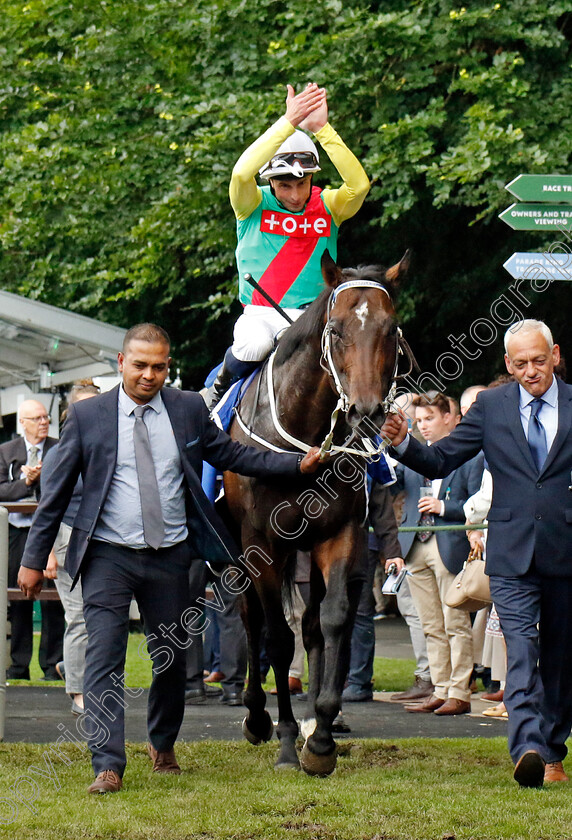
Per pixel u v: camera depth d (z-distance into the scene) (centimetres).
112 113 1902
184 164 1753
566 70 1655
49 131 1895
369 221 1766
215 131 1669
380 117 1634
